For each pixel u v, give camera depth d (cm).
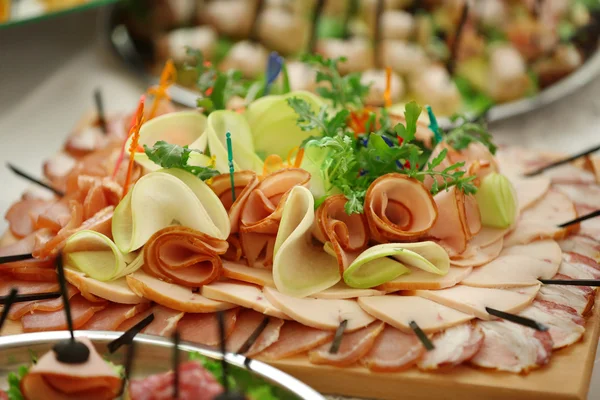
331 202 94
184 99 124
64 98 132
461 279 94
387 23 132
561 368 89
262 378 85
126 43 136
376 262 94
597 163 115
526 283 94
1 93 133
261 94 108
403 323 90
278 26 133
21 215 104
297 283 93
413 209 96
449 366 89
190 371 83
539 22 132
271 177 95
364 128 104
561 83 128
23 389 84
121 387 85
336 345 89
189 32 134
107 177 100
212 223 93
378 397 90
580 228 104
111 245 93
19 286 95
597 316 94
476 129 102
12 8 129
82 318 92
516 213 100
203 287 93
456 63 130
